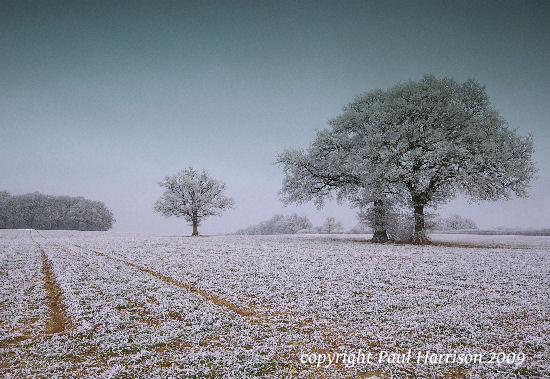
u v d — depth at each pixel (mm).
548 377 7734
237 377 7656
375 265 21484
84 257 26125
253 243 38750
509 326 10930
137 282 16984
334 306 13141
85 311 12328
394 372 8023
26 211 129375
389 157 34031
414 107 35938
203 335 10164
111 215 150625
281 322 11492
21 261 23969
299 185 41906
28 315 11914
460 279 17609
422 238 36594
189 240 45031
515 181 34625
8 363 8297
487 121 34656
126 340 9695
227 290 15500
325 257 25141
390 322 11383
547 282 16672
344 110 43250
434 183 36875
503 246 35219
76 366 8203
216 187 71438
